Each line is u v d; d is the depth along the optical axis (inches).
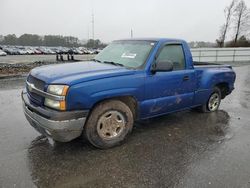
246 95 323.6
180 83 189.3
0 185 116.4
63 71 152.2
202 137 176.4
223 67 241.9
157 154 149.3
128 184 119.2
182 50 193.6
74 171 129.5
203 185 118.9
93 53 2309.3
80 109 138.6
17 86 356.8
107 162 138.9
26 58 1360.7
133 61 173.0
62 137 137.9
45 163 136.9
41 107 141.9
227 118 220.7
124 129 160.2
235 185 118.9
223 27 1740.9
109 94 147.3
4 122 200.1
